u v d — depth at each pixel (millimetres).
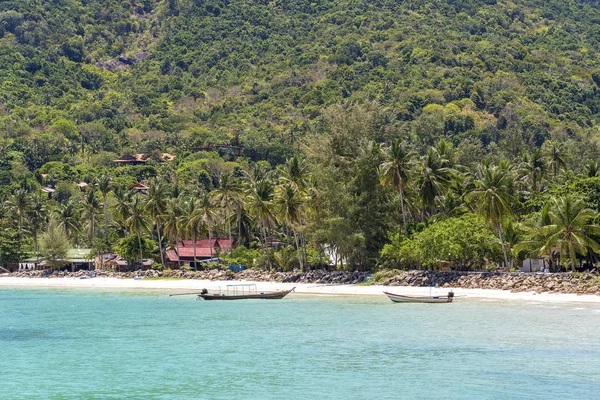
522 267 132000
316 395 62000
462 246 128000
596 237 121625
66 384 67062
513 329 88688
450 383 64625
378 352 77812
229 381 67062
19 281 190000
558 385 63250
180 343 86812
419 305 114500
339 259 155750
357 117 174875
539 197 141625
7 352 83000
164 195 196750
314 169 154875
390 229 151000
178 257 197000
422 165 151000
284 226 197750
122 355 80000
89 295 154875
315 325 97375
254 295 130875
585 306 105250
